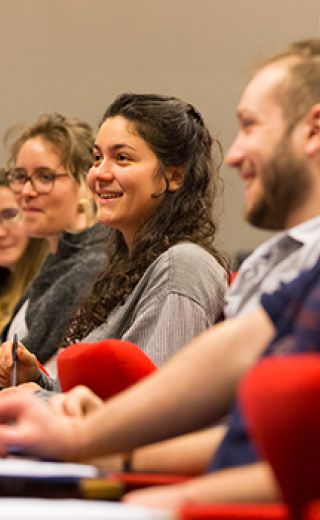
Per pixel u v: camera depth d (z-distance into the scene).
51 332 4.30
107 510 1.12
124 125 3.34
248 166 1.89
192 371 1.76
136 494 1.40
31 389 3.30
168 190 3.32
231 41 6.29
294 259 1.92
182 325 2.98
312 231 1.90
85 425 1.81
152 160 3.32
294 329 1.58
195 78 6.35
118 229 3.46
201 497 1.39
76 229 4.56
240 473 1.41
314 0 6.14
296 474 1.28
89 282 4.29
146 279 3.15
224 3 6.32
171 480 1.67
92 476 1.43
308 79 1.87
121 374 2.43
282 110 1.87
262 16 6.24
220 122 6.26
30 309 4.53
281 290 1.71
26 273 5.54
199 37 6.36
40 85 6.62
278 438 1.28
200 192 3.35
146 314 3.02
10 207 5.51
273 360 1.35
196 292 3.02
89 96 6.55
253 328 1.73
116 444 1.80
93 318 3.31
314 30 6.13
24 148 4.64
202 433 1.89
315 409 1.27
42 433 1.79
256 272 2.03
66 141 4.61
